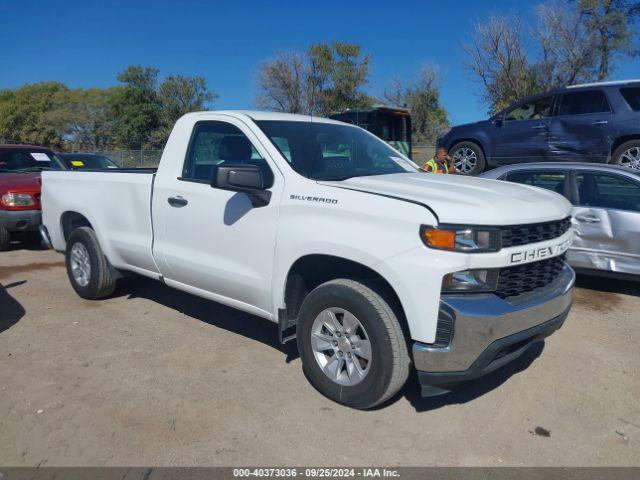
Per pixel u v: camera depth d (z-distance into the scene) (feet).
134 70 142.00
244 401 12.37
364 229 11.14
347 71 107.65
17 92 181.68
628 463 10.36
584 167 21.31
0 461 10.18
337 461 10.28
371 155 15.40
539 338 11.81
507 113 35.60
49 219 20.47
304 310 12.44
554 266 12.31
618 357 14.98
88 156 49.16
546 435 11.23
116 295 20.07
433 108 133.90
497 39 89.97
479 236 10.39
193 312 18.28
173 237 15.43
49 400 12.34
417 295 10.44
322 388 12.38
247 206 13.37
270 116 14.94
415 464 10.23
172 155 15.74
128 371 13.80
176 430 11.19
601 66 85.66
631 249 19.53
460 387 13.16
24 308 18.66
